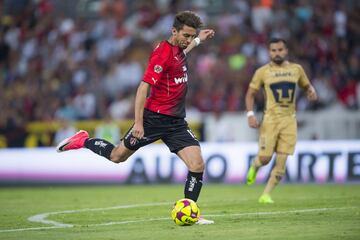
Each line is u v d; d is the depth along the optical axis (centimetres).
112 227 2786
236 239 2345
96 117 7162
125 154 2911
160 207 3653
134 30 8106
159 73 2688
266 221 2855
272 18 7544
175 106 2780
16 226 2927
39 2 8762
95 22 8425
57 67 7925
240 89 6706
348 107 6303
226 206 3591
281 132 3756
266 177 5603
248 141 6047
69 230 2723
